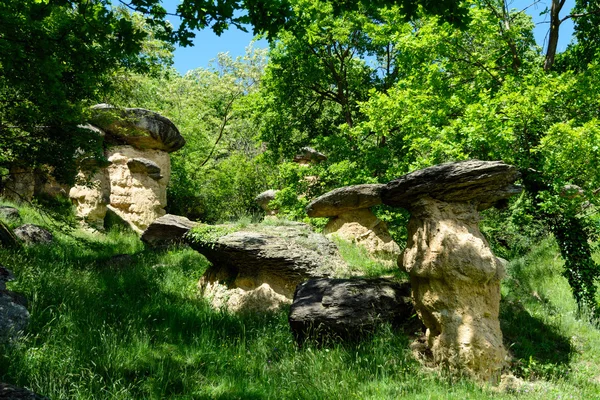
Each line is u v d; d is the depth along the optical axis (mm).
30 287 8234
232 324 9180
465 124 11883
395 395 6133
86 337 6980
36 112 12172
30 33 8578
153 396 5836
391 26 15438
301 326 8086
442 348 7027
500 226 17109
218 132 40719
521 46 15508
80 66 10141
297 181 22688
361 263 12938
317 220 20766
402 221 18078
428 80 14578
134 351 6914
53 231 16781
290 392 6242
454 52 14508
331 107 26547
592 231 12234
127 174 22406
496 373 6797
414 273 7434
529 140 11711
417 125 14484
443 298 7148
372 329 7914
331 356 7246
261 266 10992
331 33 22312
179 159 30641
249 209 30812
